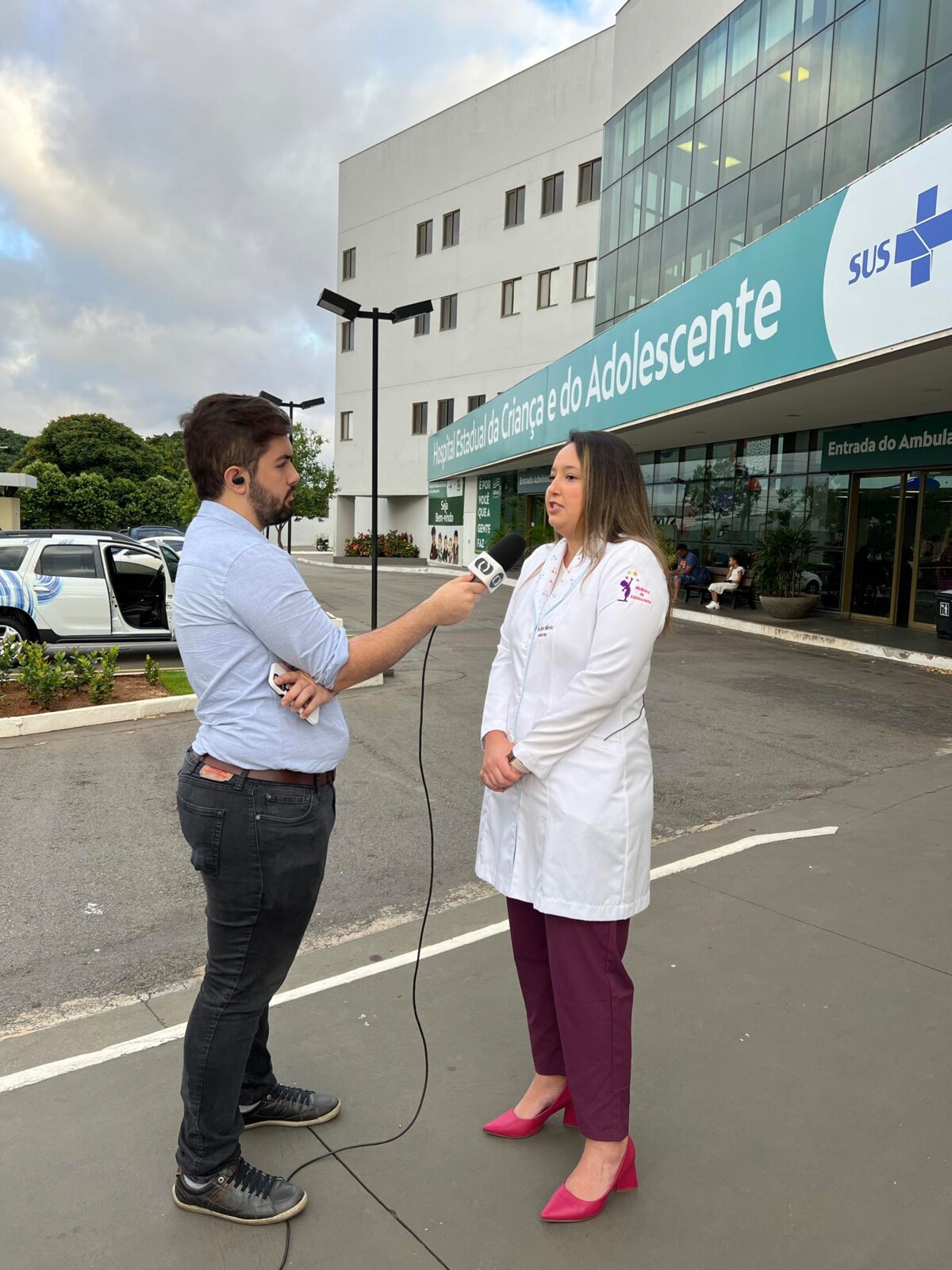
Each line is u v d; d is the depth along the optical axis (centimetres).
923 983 317
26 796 566
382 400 3675
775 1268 193
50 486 4134
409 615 202
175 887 425
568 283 2891
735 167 1474
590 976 205
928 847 455
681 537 1986
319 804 197
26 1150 229
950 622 1056
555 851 203
